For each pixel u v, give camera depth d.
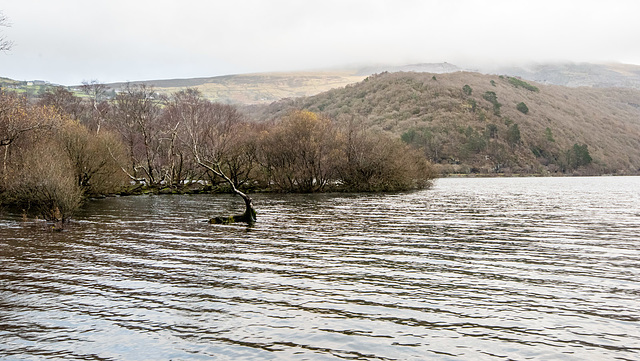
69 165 43.41
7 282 17.30
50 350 11.55
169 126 71.50
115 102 96.56
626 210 44.62
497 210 44.03
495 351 11.54
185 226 32.16
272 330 12.79
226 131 71.25
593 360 11.07
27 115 43.22
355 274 18.69
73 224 33.06
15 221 34.25
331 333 12.61
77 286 16.84
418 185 82.62
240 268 19.62
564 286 17.03
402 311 14.30
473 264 20.53
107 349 11.62
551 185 102.19
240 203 51.19
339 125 79.00
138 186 65.88
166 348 11.66
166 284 17.12
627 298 15.58
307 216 38.47
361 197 61.44
